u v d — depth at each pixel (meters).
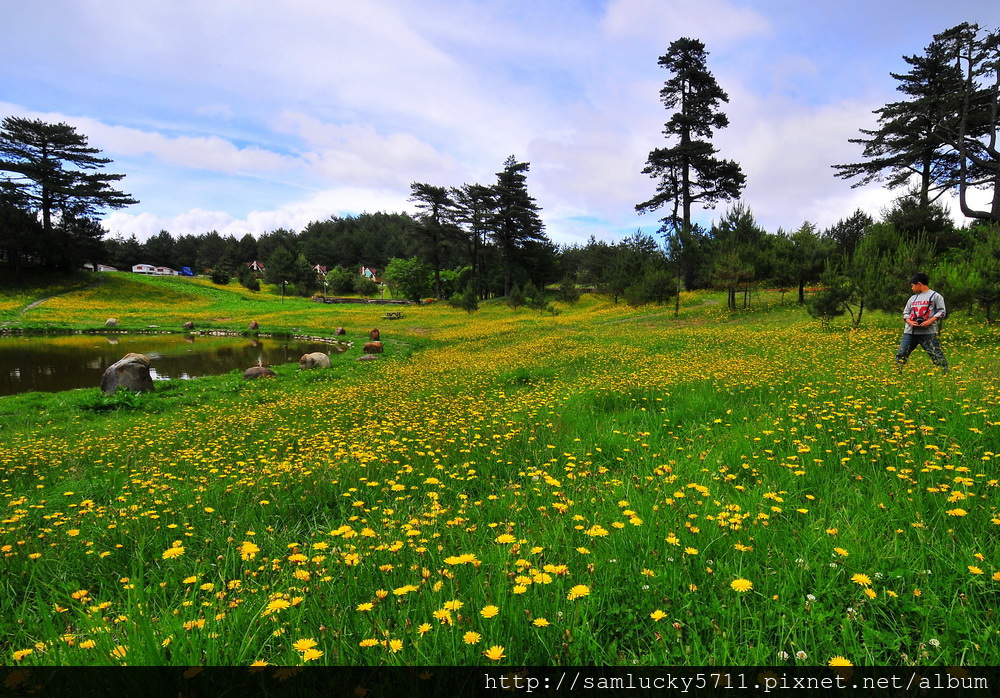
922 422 4.56
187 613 2.18
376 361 21.00
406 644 1.87
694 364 11.78
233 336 36.38
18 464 6.91
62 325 38.50
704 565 2.36
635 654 1.86
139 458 7.16
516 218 61.16
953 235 34.44
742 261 29.66
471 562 2.38
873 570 2.18
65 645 1.96
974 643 1.71
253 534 3.13
